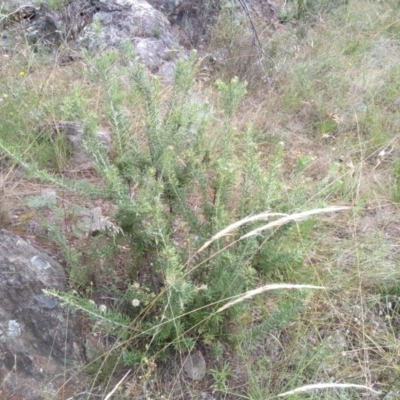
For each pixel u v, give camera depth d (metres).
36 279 2.08
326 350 2.21
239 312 2.00
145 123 2.20
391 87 4.23
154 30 4.76
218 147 2.79
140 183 2.15
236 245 2.08
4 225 2.47
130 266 2.23
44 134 3.06
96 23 2.40
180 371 1.99
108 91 2.09
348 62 4.65
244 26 5.04
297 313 2.22
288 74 4.46
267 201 1.95
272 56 4.89
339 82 4.34
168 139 2.14
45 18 4.62
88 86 3.61
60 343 1.99
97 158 2.05
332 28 5.40
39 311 2.02
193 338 1.99
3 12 4.53
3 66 3.60
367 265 2.61
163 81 4.20
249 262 2.08
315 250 2.70
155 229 1.91
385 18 5.65
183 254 2.16
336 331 2.33
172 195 2.14
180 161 2.37
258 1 5.88
